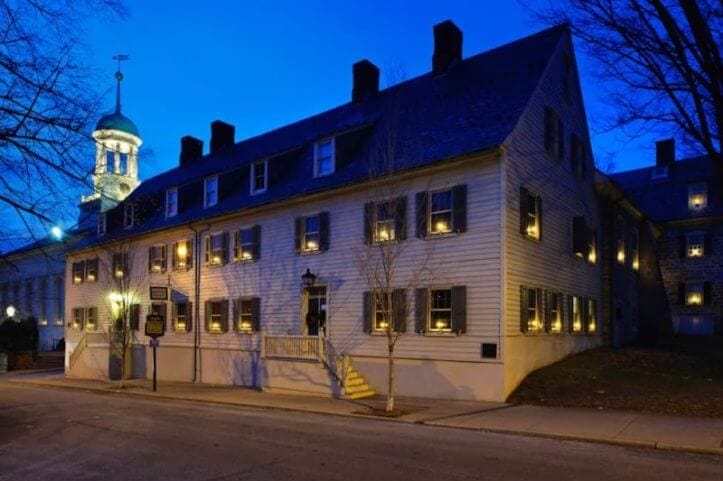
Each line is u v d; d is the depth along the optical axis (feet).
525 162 59.88
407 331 59.88
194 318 87.66
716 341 90.07
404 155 62.44
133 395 70.64
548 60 67.05
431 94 73.56
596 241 81.71
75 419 49.44
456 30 79.00
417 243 60.18
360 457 31.58
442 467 29.04
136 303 98.53
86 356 99.55
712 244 116.16
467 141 58.29
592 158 82.94
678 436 35.53
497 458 31.09
